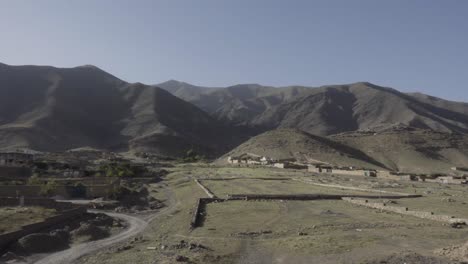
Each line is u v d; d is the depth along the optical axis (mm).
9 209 59312
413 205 58062
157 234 48375
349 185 88438
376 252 32688
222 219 50844
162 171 128500
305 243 36531
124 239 47406
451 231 40562
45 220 50656
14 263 37594
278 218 49875
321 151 178875
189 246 37500
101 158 164125
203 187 84062
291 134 197250
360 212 53469
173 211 67500
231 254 34656
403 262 29781
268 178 100875
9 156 131875
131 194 87188
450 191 79812
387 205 56938
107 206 74312
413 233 39781
